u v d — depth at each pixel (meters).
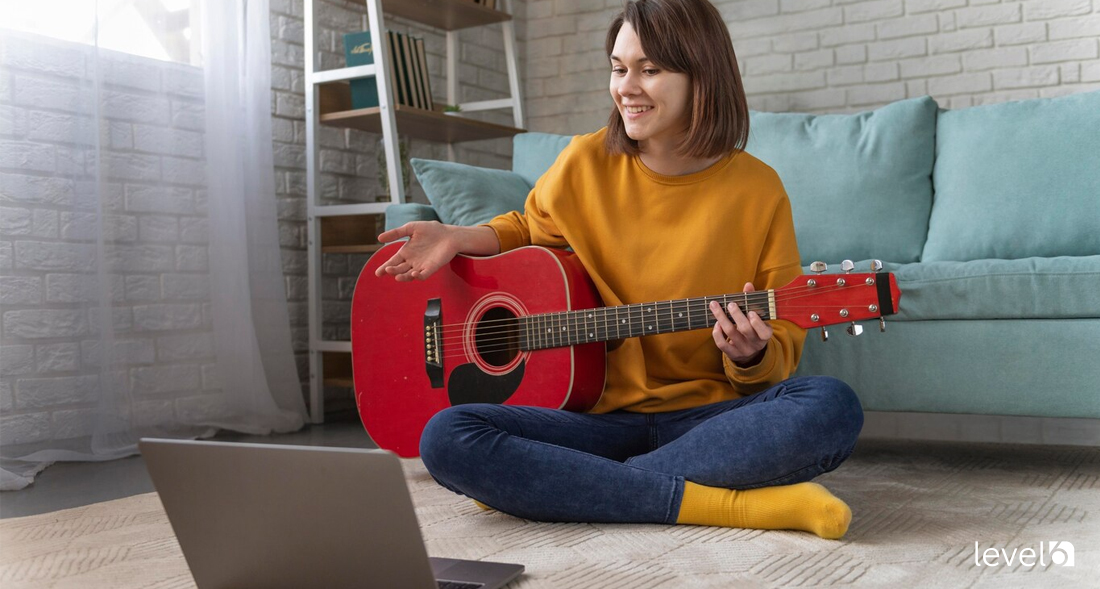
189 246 2.86
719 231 1.68
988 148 2.77
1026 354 2.10
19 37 2.49
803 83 3.80
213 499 1.08
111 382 2.60
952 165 2.83
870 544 1.38
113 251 2.66
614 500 1.48
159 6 2.81
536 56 4.36
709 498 1.46
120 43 2.71
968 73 3.53
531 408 1.62
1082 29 3.35
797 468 1.43
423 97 3.45
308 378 3.39
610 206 1.77
